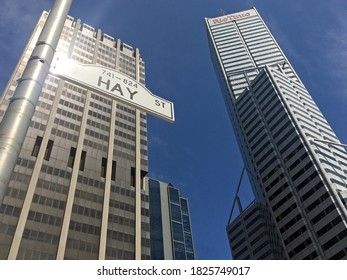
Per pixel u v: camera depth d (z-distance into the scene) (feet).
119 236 284.00
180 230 579.48
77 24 471.62
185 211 624.18
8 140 18.01
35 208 259.80
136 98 29.53
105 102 394.32
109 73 28.81
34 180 275.39
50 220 259.80
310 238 336.08
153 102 30.94
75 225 268.82
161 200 609.42
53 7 25.75
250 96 523.29
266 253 431.43
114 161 341.82
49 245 245.86
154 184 631.97
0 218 240.94
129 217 302.86
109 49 475.31
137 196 323.98
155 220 565.53
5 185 16.66
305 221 351.25
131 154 361.51
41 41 23.36
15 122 18.92
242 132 509.76
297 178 385.09
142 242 291.38
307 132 413.80
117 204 305.94
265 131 462.19
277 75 508.12
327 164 375.45
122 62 467.93
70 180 295.69
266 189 420.36
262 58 617.21
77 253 253.44
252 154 469.98
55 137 322.14
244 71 604.08
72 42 440.45
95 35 483.92
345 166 395.96
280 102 461.37
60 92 364.99
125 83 29.66
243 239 487.20
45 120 330.34
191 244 572.10
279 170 412.77
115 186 319.68
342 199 334.03
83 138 338.34
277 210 390.83
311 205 354.54
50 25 24.40
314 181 363.97
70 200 279.69
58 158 306.35
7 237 234.38
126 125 388.78
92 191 300.61
